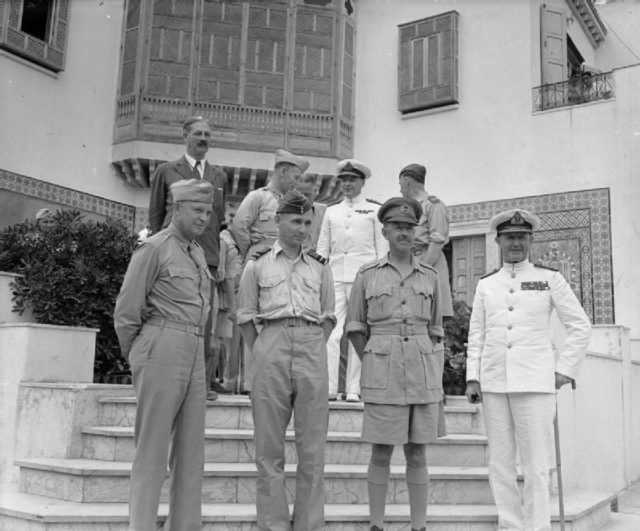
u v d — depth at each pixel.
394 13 13.75
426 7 13.37
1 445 5.61
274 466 4.11
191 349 3.95
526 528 4.44
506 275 4.71
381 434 4.22
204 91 13.12
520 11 12.43
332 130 13.41
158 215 5.52
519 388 4.40
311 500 4.09
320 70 13.54
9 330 5.82
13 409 5.60
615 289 10.81
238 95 13.21
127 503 4.54
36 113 11.86
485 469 5.27
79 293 7.34
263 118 13.25
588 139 11.40
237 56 13.30
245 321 4.31
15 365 5.70
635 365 8.53
